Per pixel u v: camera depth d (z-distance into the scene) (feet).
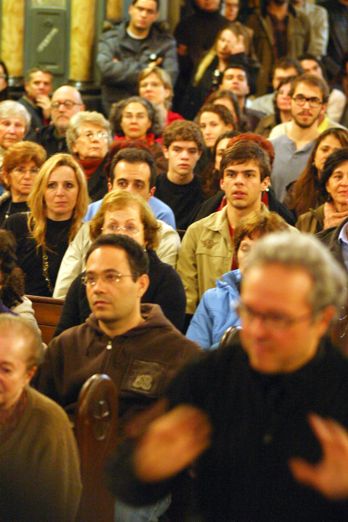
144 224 36.04
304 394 18.51
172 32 77.41
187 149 50.14
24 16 72.59
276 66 69.21
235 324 35.45
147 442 18.04
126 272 29.60
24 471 25.07
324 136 48.47
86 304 34.94
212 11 74.13
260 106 69.92
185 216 50.55
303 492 18.54
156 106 58.29
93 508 26.55
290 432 18.57
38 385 31.04
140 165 44.47
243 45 69.87
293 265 17.66
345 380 18.56
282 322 17.69
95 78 73.15
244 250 33.71
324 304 17.83
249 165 40.70
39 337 25.85
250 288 17.78
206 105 57.47
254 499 18.80
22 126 57.67
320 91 55.67
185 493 28.55
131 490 18.38
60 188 43.01
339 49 83.20
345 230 37.91
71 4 72.43
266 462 18.69
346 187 41.88
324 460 17.57
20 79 72.95
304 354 18.22
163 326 30.40
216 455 18.94
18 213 44.91
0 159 56.54
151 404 29.66
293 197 49.88
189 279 41.75
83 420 26.05
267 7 78.02
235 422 18.86
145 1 69.46
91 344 30.71
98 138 53.36
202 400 19.07
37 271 43.65
